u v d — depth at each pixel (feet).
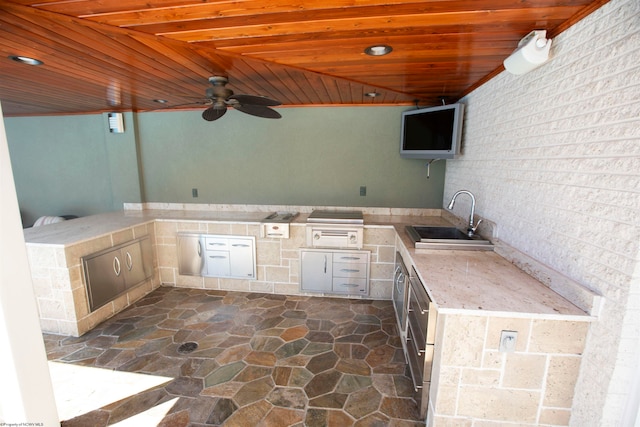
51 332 8.88
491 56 6.42
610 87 4.13
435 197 12.02
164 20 4.81
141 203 13.61
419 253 7.19
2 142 4.61
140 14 4.61
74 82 8.53
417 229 9.20
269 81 8.51
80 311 8.80
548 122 5.46
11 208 4.76
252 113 8.95
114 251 9.92
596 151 4.38
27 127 13.78
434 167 11.82
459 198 10.05
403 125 10.98
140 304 10.77
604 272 4.24
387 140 11.91
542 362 4.64
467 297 4.90
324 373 7.23
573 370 4.61
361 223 10.70
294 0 4.17
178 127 12.94
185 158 13.15
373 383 6.90
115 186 13.57
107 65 7.09
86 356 7.86
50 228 10.15
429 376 5.72
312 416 6.01
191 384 6.87
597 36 4.33
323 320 9.66
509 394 4.81
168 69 7.38
